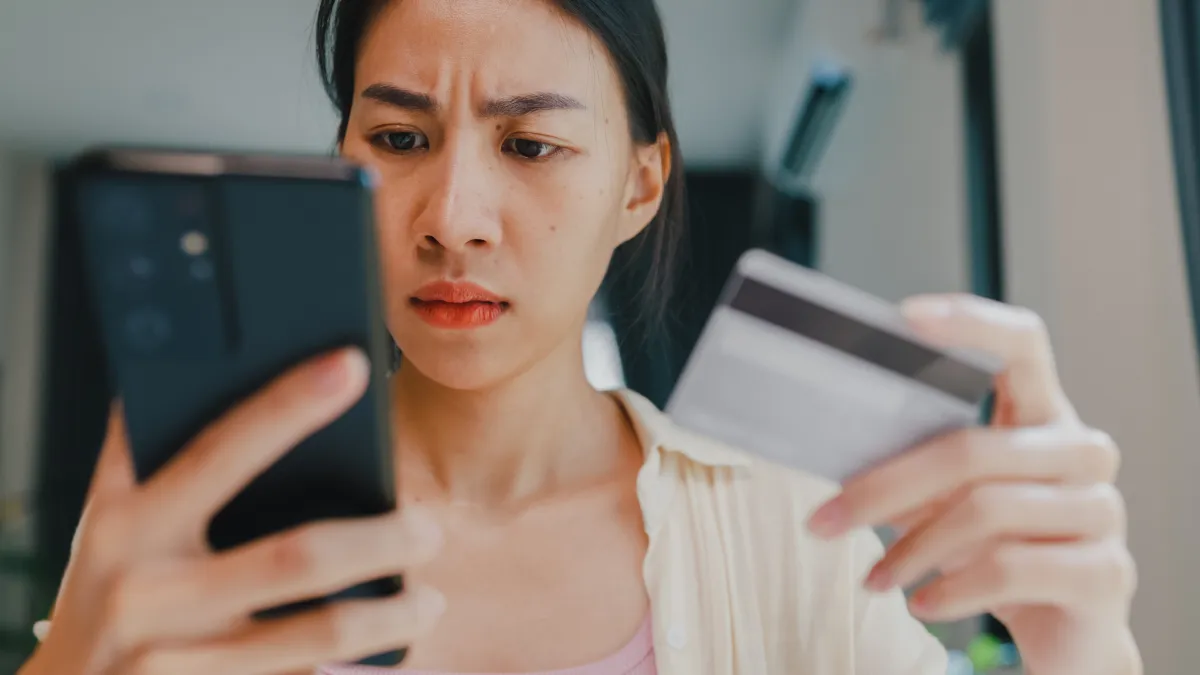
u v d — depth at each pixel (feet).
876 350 1.57
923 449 1.61
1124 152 4.76
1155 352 4.59
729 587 2.38
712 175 14.15
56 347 15.47
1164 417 4.54
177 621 1.27
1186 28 4.03
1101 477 1.65
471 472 2.45
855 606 2.44
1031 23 5.18
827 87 9.26
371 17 2.33
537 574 2.31
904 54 8.50
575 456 2.55
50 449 15.39
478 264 2.13
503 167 2.22
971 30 7.00
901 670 2.41
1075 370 4.74
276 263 1.27
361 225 1.27
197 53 11.26
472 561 2.31
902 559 1.67
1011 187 5.55
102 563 1.27
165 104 12.67
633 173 2.61
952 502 1.66
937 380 1.57
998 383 1.72
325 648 1.32
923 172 8.42
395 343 2.49
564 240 2.23
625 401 2.78
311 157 1.27
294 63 11.36
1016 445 1.61
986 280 6.94
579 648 2.20
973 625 6.29
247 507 1.43
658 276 3.01
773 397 1.61
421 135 2.25
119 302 1.27
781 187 12.95
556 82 2.21
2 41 11.07
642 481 2.41
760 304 1.55
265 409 1.24
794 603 2.42
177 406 1.32
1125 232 4.73
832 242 12.01
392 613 1.37
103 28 10.76
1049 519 1.62
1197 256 3.95
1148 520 4.52
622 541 2.41
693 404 1.63
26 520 14.57
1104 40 4.87
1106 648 1.72
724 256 13.87
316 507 1.42
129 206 1.24
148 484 1.29
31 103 12.87
